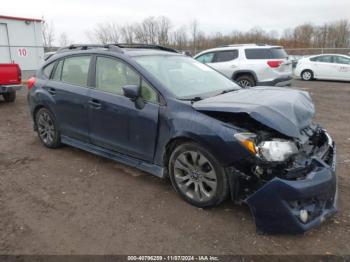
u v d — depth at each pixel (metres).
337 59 16.72
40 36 17.09
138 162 4.00
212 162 3.21
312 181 2.79
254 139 2.93
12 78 9.57
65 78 4.95
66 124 4.92
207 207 3.43
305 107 3.47
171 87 3.81
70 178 4.29
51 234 3.07
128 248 2.87
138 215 3.37
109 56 4.32
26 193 3.89
